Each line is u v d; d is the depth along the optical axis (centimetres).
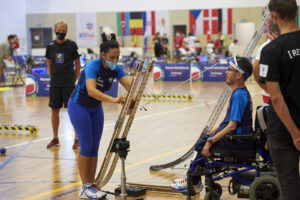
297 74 308
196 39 3212
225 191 521
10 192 535
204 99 1434
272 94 309
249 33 3350
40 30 3522
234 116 435
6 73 2158
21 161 688
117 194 496
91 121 506
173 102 1374
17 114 1177
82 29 3462
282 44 310
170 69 2058
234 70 448
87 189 509
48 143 817
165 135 872
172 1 3362
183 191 512
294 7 312
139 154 722
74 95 501
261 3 3247
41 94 1566
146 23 3397
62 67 750
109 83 497
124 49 2856
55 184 567
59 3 3478
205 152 444
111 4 3425
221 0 3300
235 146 442
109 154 475
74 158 704
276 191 420
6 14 3234
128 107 432
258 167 439
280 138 318
